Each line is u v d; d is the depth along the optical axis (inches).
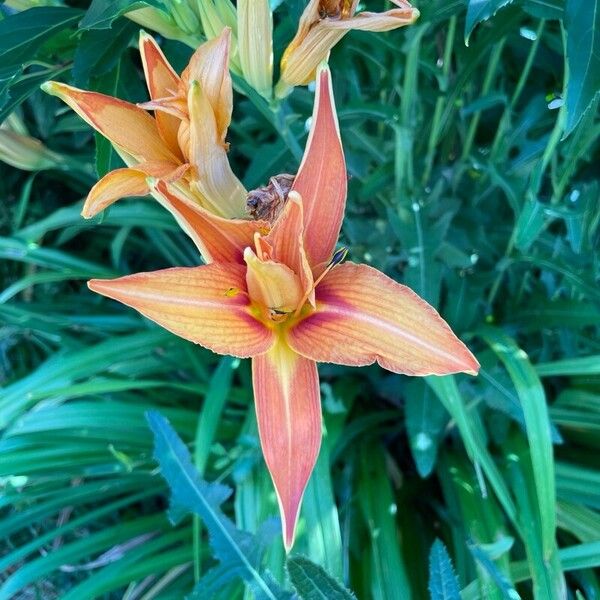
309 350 9.0
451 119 17.5
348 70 16.0
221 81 9.2
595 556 13.5
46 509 17.0
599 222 18.4
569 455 17.7
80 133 18.6
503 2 10.6
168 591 16.5
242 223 8.9
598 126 14.4
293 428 8.8
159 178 9.0
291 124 15.2
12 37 11.9
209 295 8.6
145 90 14.8
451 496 16.8
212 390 16.7
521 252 16.3
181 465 13.5
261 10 10.2
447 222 16.1
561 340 17.5
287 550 8.5
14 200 22.1
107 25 10.9
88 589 15.1
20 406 16.4
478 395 16.4
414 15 9.5
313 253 9.3
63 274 19.1
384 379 18.8
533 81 19.2
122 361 18.4
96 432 16.9
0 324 20.4
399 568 14.7
